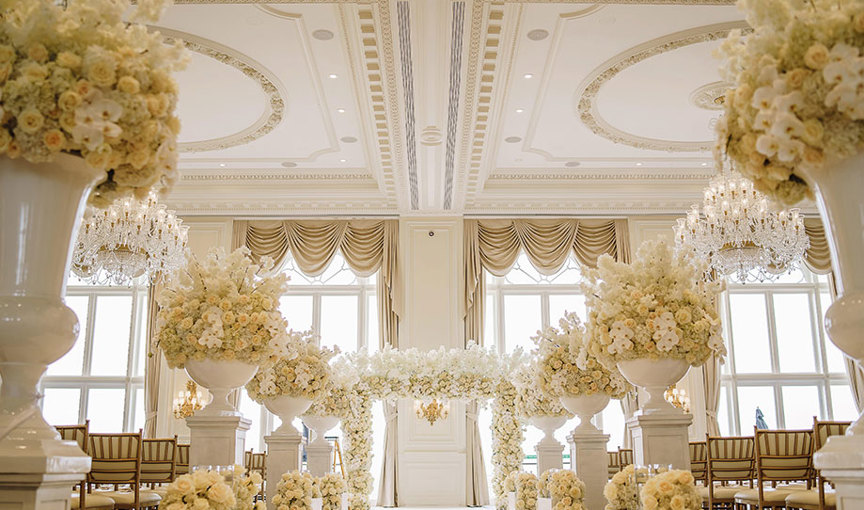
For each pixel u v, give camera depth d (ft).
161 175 8.15
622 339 13.48
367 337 40.91
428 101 27.48
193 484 11.35
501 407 29.45
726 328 41.09
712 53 8.03
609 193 38.63
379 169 35.09
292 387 18.86
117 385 39.93
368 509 29.25
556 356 18.20
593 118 30.89
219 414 13.75
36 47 7.14
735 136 7.88
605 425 40.11
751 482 22.24
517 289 41.57
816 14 7.11
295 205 39.60
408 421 38.09
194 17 22.86
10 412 7.13
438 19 22.27
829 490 19.39
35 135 7.04
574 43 24.70
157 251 27.48
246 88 28.07
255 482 13.50
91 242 25.94
